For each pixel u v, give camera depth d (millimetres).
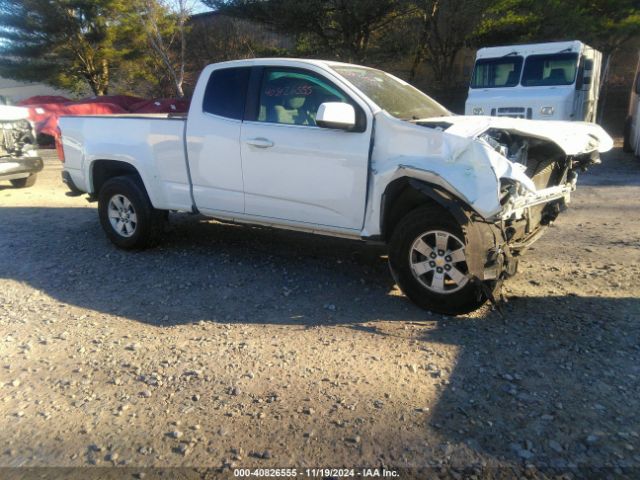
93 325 4438
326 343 4020
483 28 21672
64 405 3330
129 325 4430
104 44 29016
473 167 3998
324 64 5066
